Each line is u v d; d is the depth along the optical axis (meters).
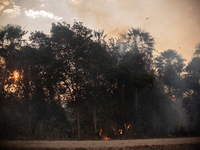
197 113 29.52
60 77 21.14
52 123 21.56
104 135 20.97
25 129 17.89
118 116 22.98
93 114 24.69
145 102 28.14
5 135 16.83
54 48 22.47
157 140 14.09
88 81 21.08
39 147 10.95
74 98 22.48
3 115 19.34
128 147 10.90
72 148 10.59
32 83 22.53
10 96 21.30
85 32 22.52
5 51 20.25
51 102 23.11
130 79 21.53
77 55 21.64
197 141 13.22
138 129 23.36
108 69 21.14
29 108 21.41
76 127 22.67
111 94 22.77
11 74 22.09
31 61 20.89
